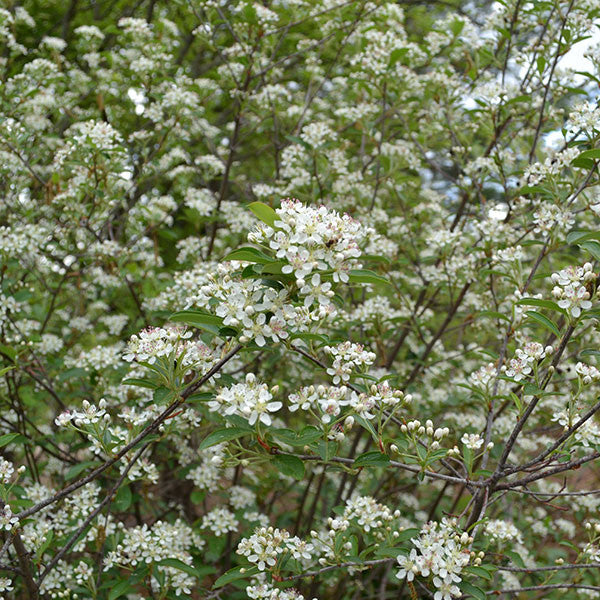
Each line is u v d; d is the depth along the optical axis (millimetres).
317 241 2604
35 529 4117
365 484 6234
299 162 6094
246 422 2797
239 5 6266
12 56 6535
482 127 6008
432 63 6609
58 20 9500
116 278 5746
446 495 6250
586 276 2918
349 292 5973
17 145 5344
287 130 7430
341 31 6566
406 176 6285
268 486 6133
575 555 6664
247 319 2736
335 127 7703
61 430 5480
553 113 5312
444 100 6195
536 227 4395
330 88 8922
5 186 5637
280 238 2658
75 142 5219
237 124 6270
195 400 2914
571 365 5227
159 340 2924
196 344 3025
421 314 5738
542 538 6090
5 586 3775
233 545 5578
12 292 5598
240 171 9406
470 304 6105
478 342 6672
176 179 6648
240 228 6191
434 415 5898
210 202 6512
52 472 5590
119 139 5141
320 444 2801
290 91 8672
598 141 3773
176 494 6805
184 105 5898
